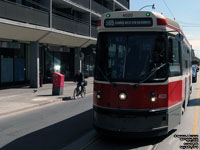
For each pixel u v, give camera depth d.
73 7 28.56
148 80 6.61
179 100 7.89
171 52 7.05
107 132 6.79
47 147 6.82
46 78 27.81
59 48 28.84
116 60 6.93
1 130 8.73
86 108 13.02
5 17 17.22
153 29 6.79
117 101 6.71
